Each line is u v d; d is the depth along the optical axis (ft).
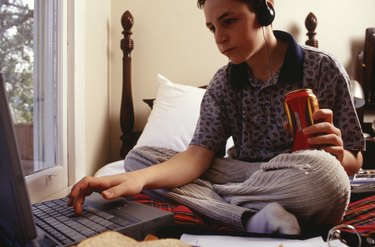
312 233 1.90
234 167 3.08
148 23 6.25
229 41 2.65
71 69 4.16
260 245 1.69
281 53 3.11
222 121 3.32
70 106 4.18
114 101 6.28
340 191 2.08
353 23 6.29
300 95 2.29
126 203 2.19
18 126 3.25
